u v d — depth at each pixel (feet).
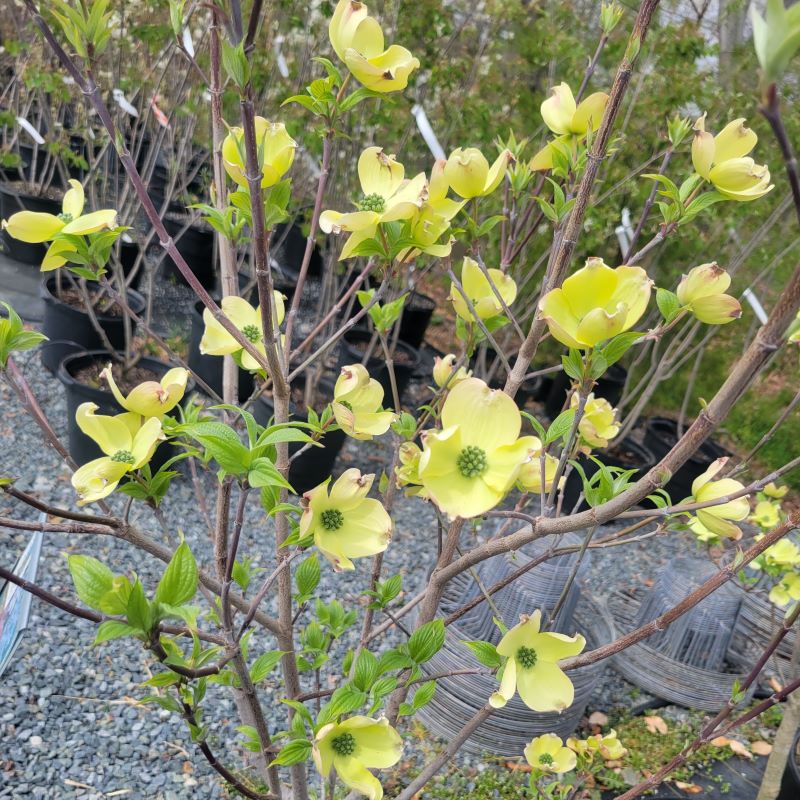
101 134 9.03
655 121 8.29
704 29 9.62
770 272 9.45
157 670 5.12
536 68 8.98
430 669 5.06
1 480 1.96
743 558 2.35
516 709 4.83
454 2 8.94
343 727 2.11
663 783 5.23
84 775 4.33
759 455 10.07
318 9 7.97
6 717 4.54
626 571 7.61
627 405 11.13
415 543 7.16
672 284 9.26
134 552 6.00
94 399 6.64
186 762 4.54
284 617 2.73
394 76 2.15
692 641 5.89
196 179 12.07
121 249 10.13
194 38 8.05
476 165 2.48
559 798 3.60
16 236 2.13
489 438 1.80
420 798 4.68
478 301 2.77
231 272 2.73
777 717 5.96
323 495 1.90
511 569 5.15
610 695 6.03
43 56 9.41
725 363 10.64
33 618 5.24
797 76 7.89
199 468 7.25
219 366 8.46
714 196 2.44
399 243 2.31
